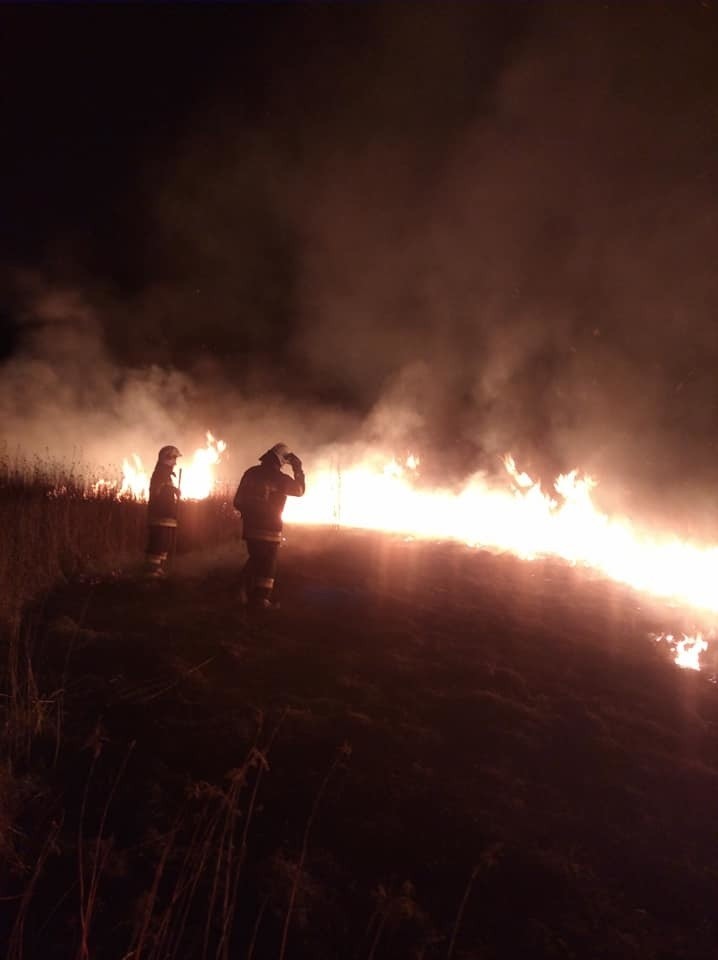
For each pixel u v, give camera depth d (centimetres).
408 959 298
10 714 436
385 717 496
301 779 407
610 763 471
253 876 329
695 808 431
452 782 424
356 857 354
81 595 722
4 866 321
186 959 286
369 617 718
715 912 344
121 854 334
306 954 295
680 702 588
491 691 555
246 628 646
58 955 284
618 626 788
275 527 723
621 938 321
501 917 326
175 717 461
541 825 394
